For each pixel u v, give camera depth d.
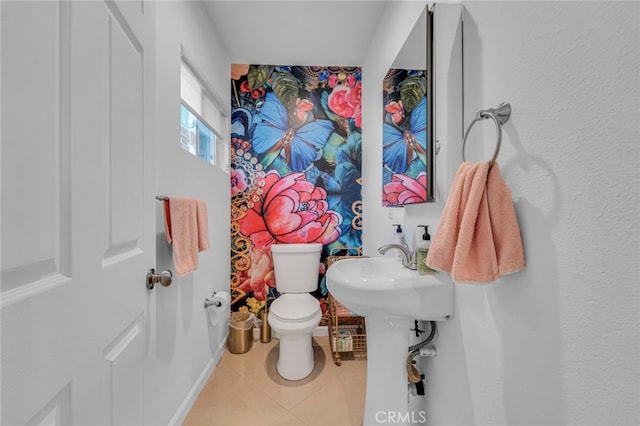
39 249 0.42
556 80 0.48
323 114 2.25
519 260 0.56
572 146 0.45
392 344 1.02
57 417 0.45
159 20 1.17
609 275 0.40
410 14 1.26
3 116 0.37
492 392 0.67
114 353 0.62
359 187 2.26
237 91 2.20
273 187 2.21
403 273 1.05
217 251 1.87
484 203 0.58
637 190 0.36
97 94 0.56
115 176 0.63
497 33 0.65
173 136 1.29
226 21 1.77
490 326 0.68
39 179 0.43
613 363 0.40
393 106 1.40
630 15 0.36
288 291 1.97
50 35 0.45
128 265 0.68
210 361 1.69
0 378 0.35
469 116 0.78
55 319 0.45
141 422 0.75
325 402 1.43
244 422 1.29
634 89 0.36
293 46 2.01
